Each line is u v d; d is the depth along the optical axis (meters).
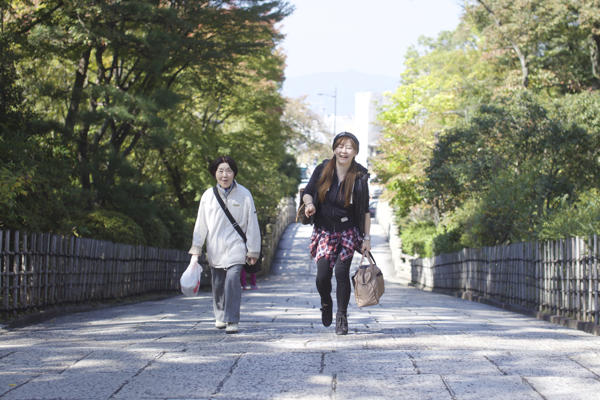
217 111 24.30
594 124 16.62
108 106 14.11
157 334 5.65
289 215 50.62
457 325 6.54
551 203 15.97
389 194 30.50
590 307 6.75
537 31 24.50
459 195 18.06
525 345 4.81
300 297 12.99
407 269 28.42
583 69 27.83
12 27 13.30
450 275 17.70
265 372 3.74
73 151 14.37
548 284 8.54
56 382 3.46
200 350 4.53
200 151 21.19
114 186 14.68
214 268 5.87
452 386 3.37
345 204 5.32
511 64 29.61
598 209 9.73
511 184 14.76
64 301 9.00
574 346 4.77
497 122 17.11
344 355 4.30
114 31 13.48
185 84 18.48
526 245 9.85
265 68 25.09
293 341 5.00
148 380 3.52
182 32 15.62
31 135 11.88
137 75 16.14
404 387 3.35
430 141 27.30
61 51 13.89
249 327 6.21
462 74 38.06
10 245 7.85
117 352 4.43
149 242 16.48
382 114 35.88
